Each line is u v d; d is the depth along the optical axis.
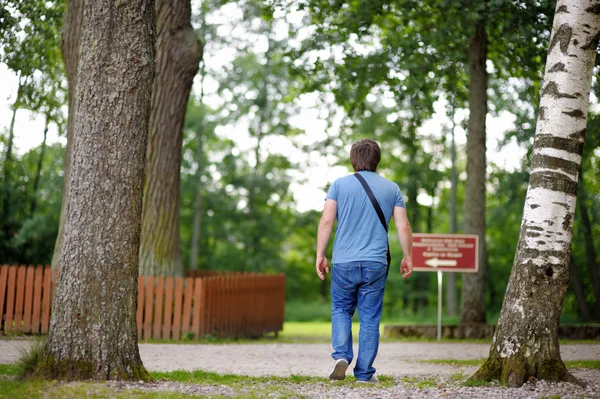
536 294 6.22
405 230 6.32
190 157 35.16
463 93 17.75
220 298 14.23
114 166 5.98
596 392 5.75
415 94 17.62
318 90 18.00
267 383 6.20
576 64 6.41
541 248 6.25
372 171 6.57
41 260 27.78
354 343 14.36
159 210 14.38
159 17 14.44
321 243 6.32
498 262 35.25
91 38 6.09
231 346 12.13
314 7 16.03
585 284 31.31
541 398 5.43
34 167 29.97
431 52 16.53
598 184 23.66
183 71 14.59
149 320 13.27
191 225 38.09
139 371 5.92
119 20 6.10
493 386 6.08
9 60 13.94
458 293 38.97
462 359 10.17
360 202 6.28
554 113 6.41
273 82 33.50
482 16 13.91
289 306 37.94
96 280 5.84
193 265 35.09
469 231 16.02
